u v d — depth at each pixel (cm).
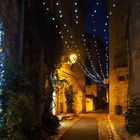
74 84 2898
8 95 883
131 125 946
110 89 2534
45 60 1559
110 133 1450
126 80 2403
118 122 1988
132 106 970
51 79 1620
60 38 1733
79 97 3150
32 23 1322
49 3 1708
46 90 1553
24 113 937
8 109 847
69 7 2683
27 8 1232
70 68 2712
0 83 885
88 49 4384
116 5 2455
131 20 1160
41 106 1416
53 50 1631
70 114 2438
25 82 962
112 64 2534
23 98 888
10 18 1012
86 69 3866
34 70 1345
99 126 1789
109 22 2581
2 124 857
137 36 1026
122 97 2405
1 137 832
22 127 954
